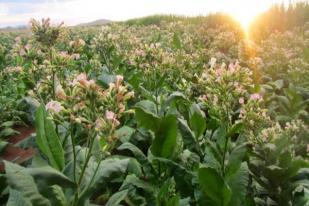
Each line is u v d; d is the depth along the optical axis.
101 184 0.97
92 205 1.02
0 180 1.18
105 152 0.97
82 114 0.99
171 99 1.61
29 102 1.51
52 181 0.89
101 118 0.95
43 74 1.54
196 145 1.43
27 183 0.94
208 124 1.55
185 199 1.13
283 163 1.23
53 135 1.00
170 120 1.25
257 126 1.29
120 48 3.13
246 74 1.22
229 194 1.04
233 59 3.61
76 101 0.98
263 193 1.24
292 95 2.22
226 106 1.20
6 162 0.96
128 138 1.52
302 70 2.85
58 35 1.44
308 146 1.53
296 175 1.25
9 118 2.34
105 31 2.55
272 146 1.25
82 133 1.50
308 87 2.65
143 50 1.84
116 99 0.99
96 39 2.53
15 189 0.93
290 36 4.46
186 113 1.78
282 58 3.32
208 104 1.24
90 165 1.03
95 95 0.98
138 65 1.97
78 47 1.56
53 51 1.44
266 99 2.32
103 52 2.55
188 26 5.40
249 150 1.30
